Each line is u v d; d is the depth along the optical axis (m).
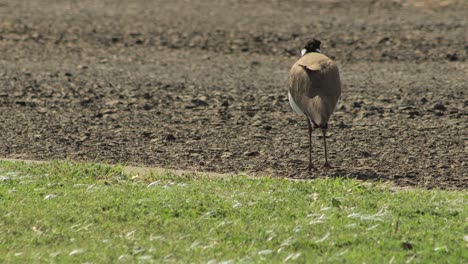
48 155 14.19
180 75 21.80
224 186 11.78
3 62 23.22
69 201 10.86
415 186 12.27
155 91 19.80
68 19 29.45
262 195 11.20
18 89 19.83
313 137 15.54
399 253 8.91
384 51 24.64
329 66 13.00
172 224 9.97
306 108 12.59
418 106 18.06
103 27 28.14
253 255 8.95
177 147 14.84
